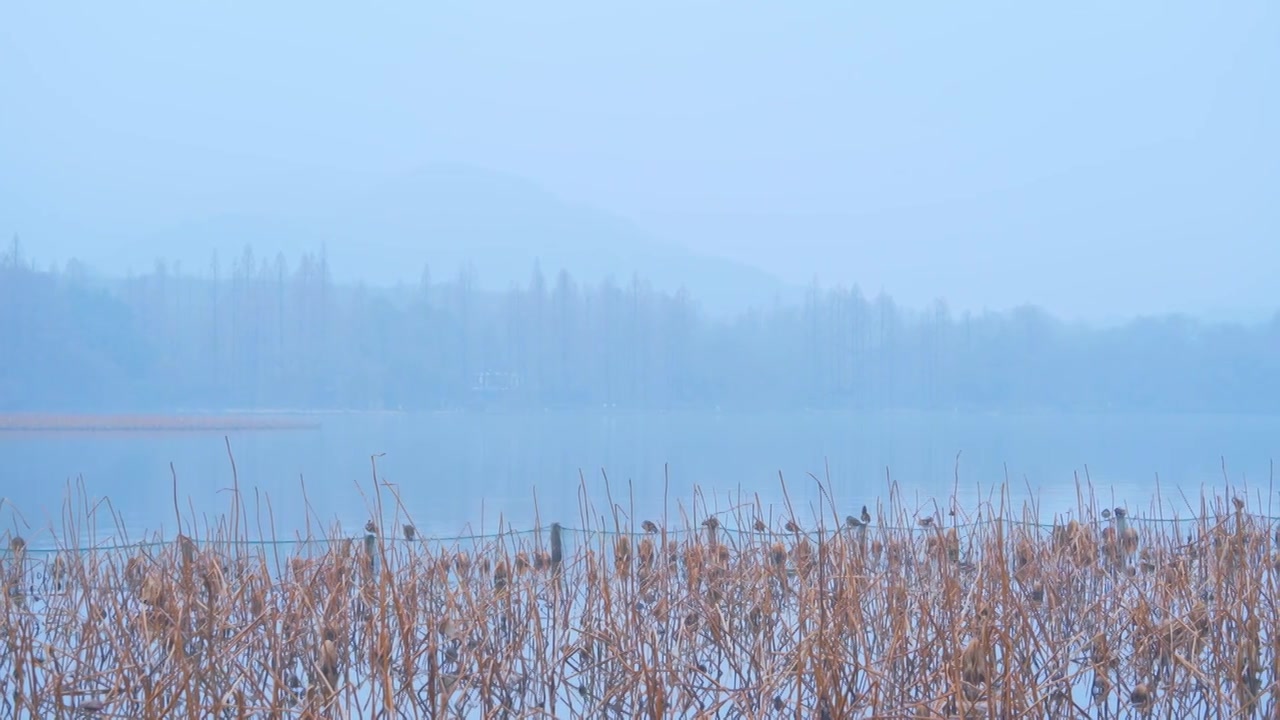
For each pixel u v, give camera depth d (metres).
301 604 14.38
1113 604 15.36
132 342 173.50
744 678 14.48
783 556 17.22
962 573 17.50
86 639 13.64
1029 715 12.03
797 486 47.62
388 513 38.41
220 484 50.97
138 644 14.67
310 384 186.00
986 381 198.50
